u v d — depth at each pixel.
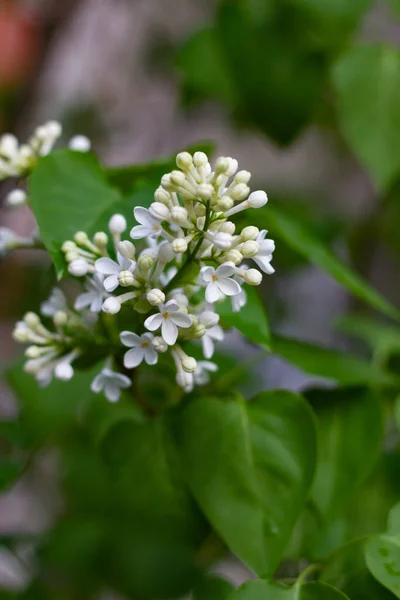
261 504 0.43
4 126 0.92
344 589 0.43
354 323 0.54
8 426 0.54
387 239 0.77
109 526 0.61
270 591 0.41
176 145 1.00
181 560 0.59
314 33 0.57
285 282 1.00
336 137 0.91
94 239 0.42
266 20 0.58
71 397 0.53
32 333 0.43
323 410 0.47
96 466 0.63
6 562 0.76
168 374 0.45
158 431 0.48
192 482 0.43
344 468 0.46
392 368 0.55
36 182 0.44
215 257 0.41
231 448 0.44
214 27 0.64
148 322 0.40
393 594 0.42
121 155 0.98
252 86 0.58
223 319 0.44
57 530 0.62
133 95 0.97
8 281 0.95
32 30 0.92
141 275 0.41
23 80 0.92
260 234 0.41
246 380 0.59
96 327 0.43
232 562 0.61
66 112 0.94
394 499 0.48
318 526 0.45
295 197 0.92
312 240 0.49
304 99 0.58
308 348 0.48
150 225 0.41
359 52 0.56
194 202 0.41
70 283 0.64
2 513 0.91
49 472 0.88
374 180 0.55
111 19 0.94
